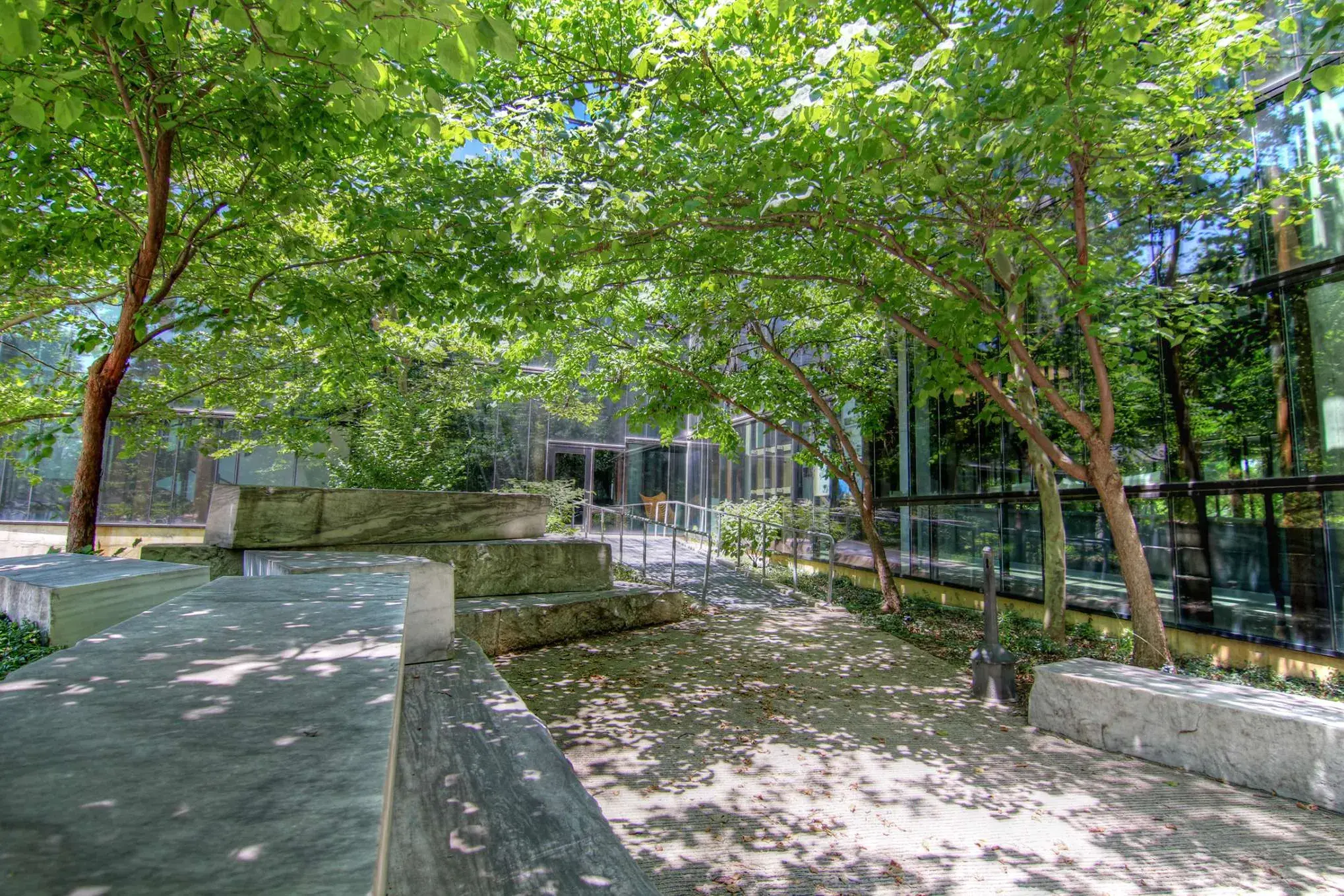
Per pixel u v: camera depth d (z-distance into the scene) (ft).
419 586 15.92
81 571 17.15
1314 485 22.91
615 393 38.88
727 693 21.09
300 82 18.47
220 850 3.17
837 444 41.78
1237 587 25.20
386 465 42.55
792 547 54.95
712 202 20.13
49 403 31.83
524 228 19.80
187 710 5.09
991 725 19.12
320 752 4.37
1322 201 22.34
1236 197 25.94
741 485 66.54
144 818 3.45
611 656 24.85
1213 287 24.70
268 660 6.59
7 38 10.96
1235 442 25.53
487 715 11.75
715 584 41.14
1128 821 13.37
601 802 13.65
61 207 22.85
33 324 33.65
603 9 24.56
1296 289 24.11
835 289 33.04
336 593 10.79
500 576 27.84
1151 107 18.49
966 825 13.12
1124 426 29.68
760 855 11.84
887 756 16.58
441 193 23.41
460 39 10.81
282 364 36.06
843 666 24.76
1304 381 23.65
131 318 23.18
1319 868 11.76
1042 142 16.31
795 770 15.52
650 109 19.84
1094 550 30.76
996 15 16.20
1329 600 22.54
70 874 2.91
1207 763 15.70
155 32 18.98
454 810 8.38
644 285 36.40
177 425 34.68
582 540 30.53
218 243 25.96
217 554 22.89
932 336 23.67
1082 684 18.04
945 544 40.01
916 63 14.69
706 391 38.70
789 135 17.61
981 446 37.45
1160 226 28.25
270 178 21.39
